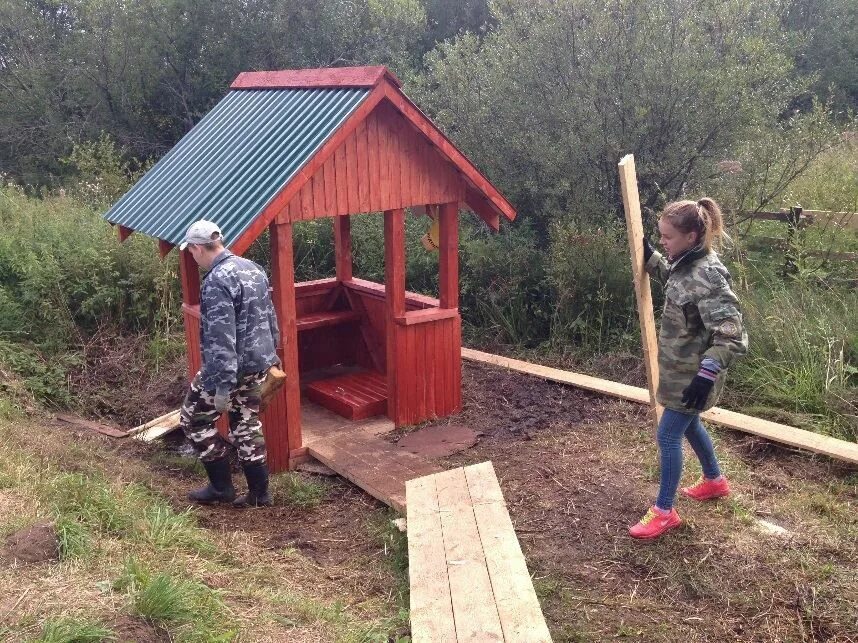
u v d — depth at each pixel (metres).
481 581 3.75
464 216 10.38
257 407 5.05
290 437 5.77
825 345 6.70
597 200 9.34
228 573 3.96
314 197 5.51
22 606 3.23
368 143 5.66
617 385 6.86
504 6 10.48
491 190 6.19
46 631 2.98
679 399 4.11
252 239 5.05
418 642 3.29
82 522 4.15
